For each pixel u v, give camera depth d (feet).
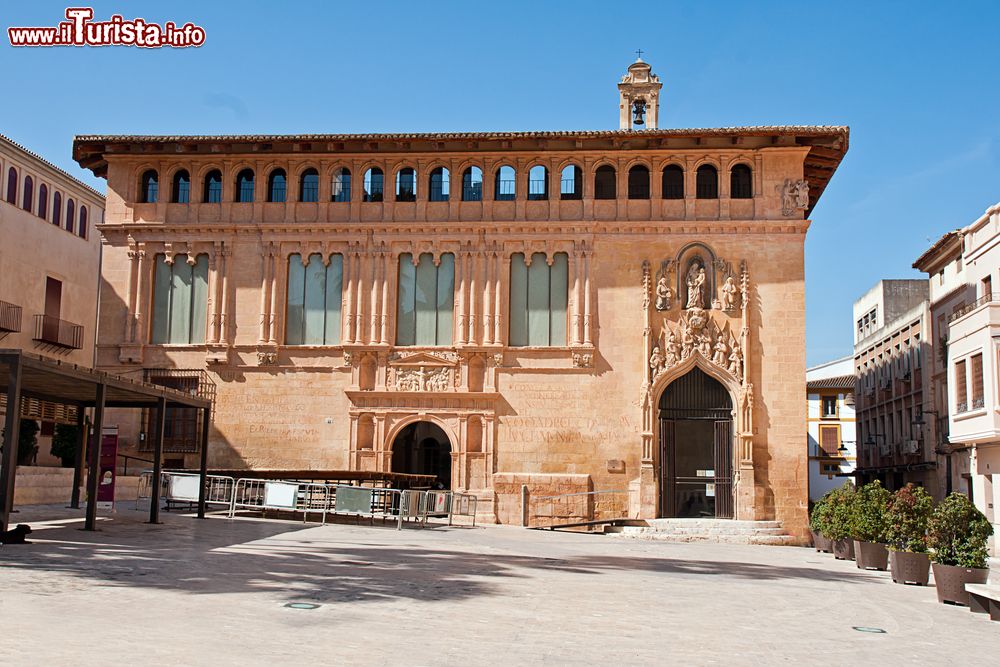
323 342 158.10
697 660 42.93
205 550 77.20
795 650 47.34
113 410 158.51
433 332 156.97
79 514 105.70
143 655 37.09
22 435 148.46
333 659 38.45
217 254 159.94
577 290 154.20
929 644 52.03
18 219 174.50
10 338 170.60
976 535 71.00
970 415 150.51
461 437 152.56
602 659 41.93
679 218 154.81
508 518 148.56
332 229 158.81
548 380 153.07
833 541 116.26
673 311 152.97
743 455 147.64
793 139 152.35
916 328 220.23
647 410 150.10
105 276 161.48
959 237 181.98
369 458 153.79
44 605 46.91
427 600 56.70
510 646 43.70
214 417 156.87
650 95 175.42
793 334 150.82
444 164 159.84
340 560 75.92
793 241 152.66
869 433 273.13
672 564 93.45
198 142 158.20
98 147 161.79
